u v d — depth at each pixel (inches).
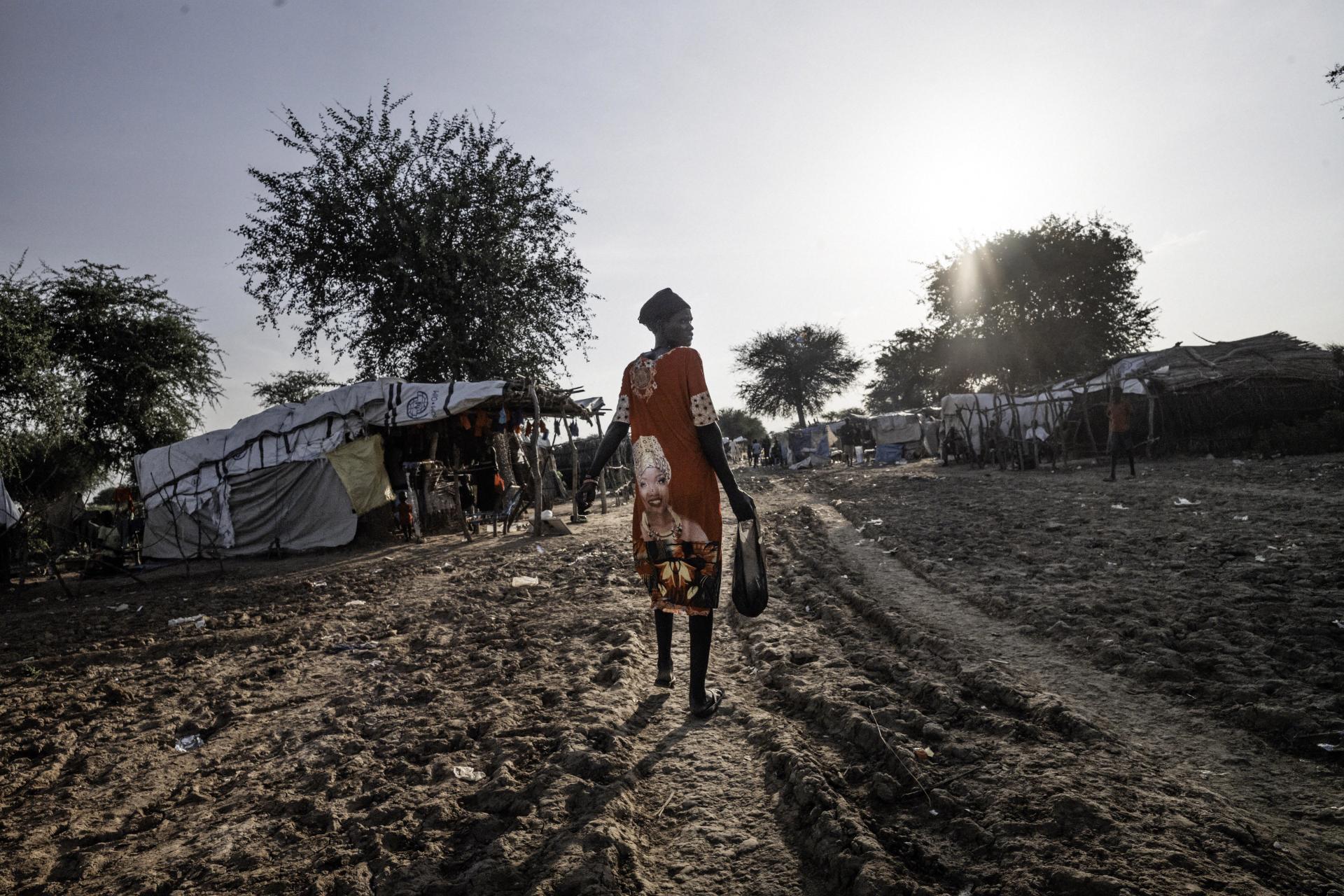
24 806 120.9
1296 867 76.5
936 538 328.5
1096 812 87.0
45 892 91.0
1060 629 165.6
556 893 78.7
